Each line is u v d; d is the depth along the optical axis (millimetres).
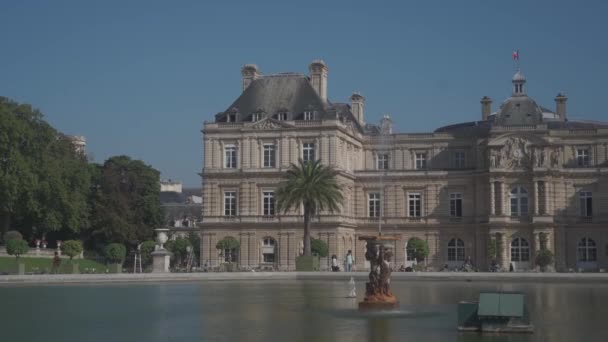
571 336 34875
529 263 120625
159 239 100750
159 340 35125
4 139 113812
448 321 42125
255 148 126688
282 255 124562
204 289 69750
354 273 91625
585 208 122500
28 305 52281
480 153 128250
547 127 123812
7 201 114062
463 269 120188
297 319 43250
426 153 136375
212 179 128000
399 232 129875
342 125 126125
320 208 112875
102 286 73812
